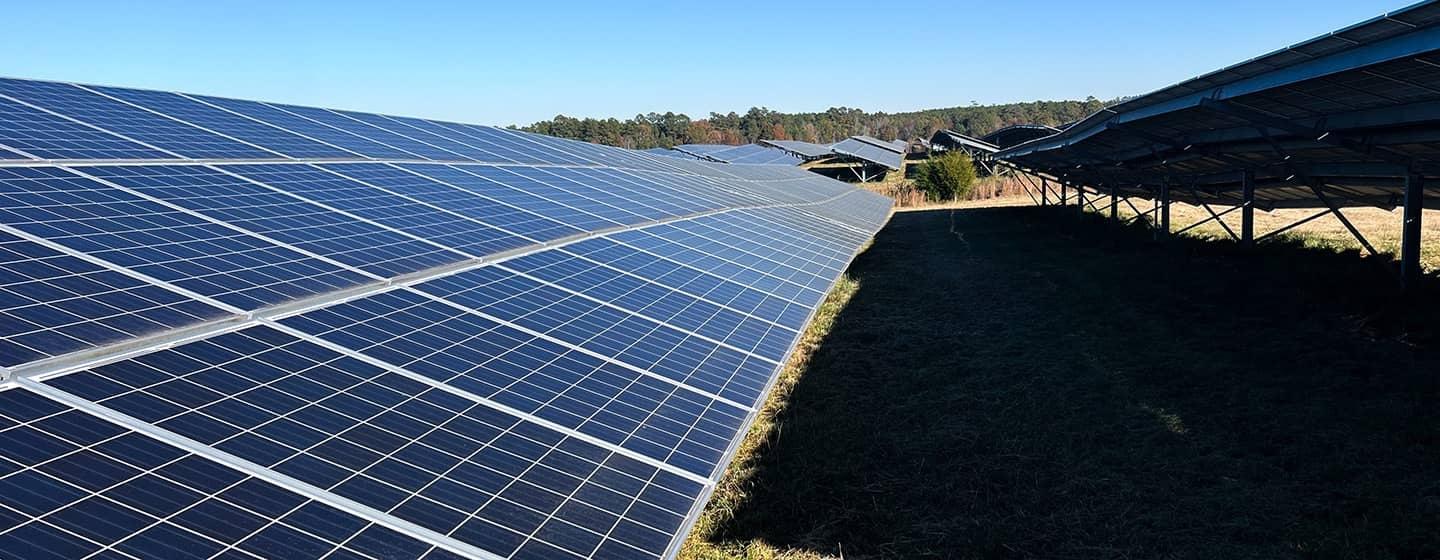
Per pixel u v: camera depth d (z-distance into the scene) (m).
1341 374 15.30
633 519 6.77
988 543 9.84
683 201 24.61
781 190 40.06
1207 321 20.20
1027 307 23.64
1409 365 15.35
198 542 5.21
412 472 6.61
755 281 16.33
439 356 8.93
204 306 8.57
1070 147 38.56
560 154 30.50
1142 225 44.97
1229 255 30.03
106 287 8.41
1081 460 12.27
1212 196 40.44
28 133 13.70
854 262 35.22
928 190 79.06
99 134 14.86
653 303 12.98
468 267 12.27
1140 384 15.64
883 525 10.47
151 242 10.06
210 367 7.38
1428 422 12.53
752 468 12.12
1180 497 10.99
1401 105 15.38
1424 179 20.42
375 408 7.45
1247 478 11.39
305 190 14.43
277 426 6.73
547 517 6.50
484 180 19.97
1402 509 10.15
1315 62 14.59
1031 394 15.39
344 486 6.20
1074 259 33.38
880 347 19.48
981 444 13.00
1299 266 26.02
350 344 8.62
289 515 5.70
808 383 16.52
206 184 13.23
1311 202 32.84
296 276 10.12
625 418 8.65
